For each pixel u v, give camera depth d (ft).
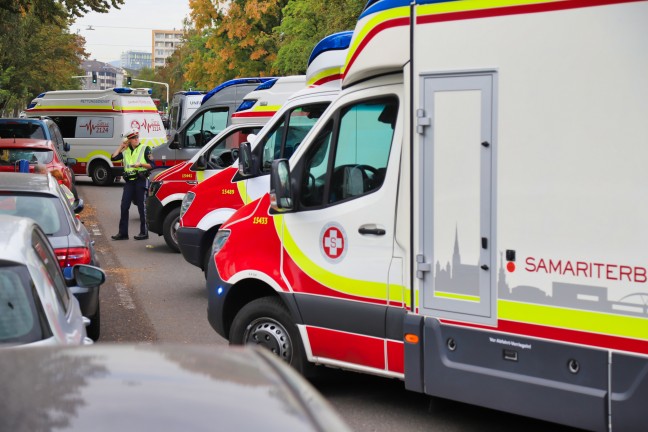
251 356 8.59
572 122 15.89
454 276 17.70
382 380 23.48
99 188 93.30
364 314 19.61
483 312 17.34
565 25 15.88
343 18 80.89
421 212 18.07
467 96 17.24
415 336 18.38
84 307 25.14
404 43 18.21
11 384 7.16
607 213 15.60
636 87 15.17
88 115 96.48
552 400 16.43
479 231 17.26
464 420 20.43
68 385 7.16
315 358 20.81
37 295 13.66
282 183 20.51
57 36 168.76
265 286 22.45
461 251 17.56
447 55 17.47
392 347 19.19
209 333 29.84
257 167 33.73
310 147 21.03
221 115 65.16
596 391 15.89
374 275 19.43
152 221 48.70
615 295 15.58
